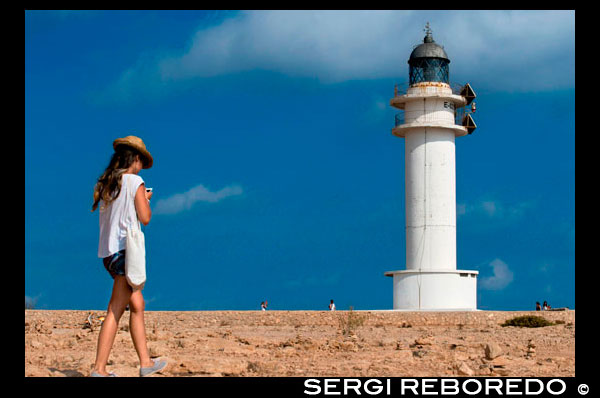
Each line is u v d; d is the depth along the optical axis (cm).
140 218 1078
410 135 5316
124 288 1099
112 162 1100
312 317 3900
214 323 3728
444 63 5431
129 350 1612
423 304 5116
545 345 2200
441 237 5188
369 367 1448
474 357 1688
